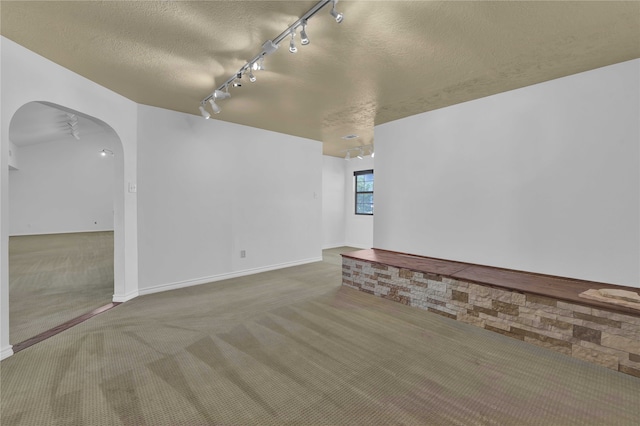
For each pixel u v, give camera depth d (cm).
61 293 383
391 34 214
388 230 445
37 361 220
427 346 246
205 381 197
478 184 345
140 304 344
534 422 161
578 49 234
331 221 795
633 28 204
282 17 195
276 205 531
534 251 304
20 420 160
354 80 296
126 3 181
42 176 989
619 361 207
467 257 357
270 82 302
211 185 444
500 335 265
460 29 206
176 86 317
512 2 177
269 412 169
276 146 527
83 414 165
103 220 1093
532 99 303
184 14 192
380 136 455
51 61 258
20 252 660
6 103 222
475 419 163
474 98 344
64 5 183
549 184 294
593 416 166
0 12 189
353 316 311
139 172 373
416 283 332
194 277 427
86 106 296
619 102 256
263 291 398
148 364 217
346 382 198
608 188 262
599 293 240
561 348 233
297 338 261
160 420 161
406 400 180
